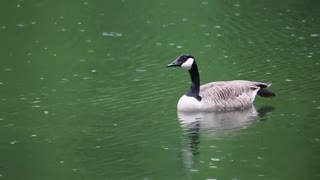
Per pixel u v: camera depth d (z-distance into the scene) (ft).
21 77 80.23
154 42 93.56
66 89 75.66
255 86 70.13
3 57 88.53
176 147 58.90
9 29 101.14
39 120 66.18
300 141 59.11
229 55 86.53
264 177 51.93
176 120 66.03
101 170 54.44
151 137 61.46
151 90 75.10
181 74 80.48
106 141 60.70
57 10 110.22
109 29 100.12
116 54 88.89
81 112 68.33
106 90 75.15
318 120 63.93
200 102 68.18
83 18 105.81
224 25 100.01
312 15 102.94
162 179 52.34
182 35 96.22
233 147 58.49
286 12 105.29
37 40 95.76
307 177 51.72
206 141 60.13
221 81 74.33
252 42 91.40
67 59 87.10
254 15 104.63
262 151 57.21
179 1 114.52
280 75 77.71
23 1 114.93
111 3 114.01
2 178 52.90
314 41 90.38
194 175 52.75
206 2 113.19
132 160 56.08
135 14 107.55
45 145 59.98
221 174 52.80
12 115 67.67
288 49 87.56
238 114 67.56
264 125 63.67
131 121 65.67
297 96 70.69
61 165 55.57
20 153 58.13
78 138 61.41
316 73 77.61
